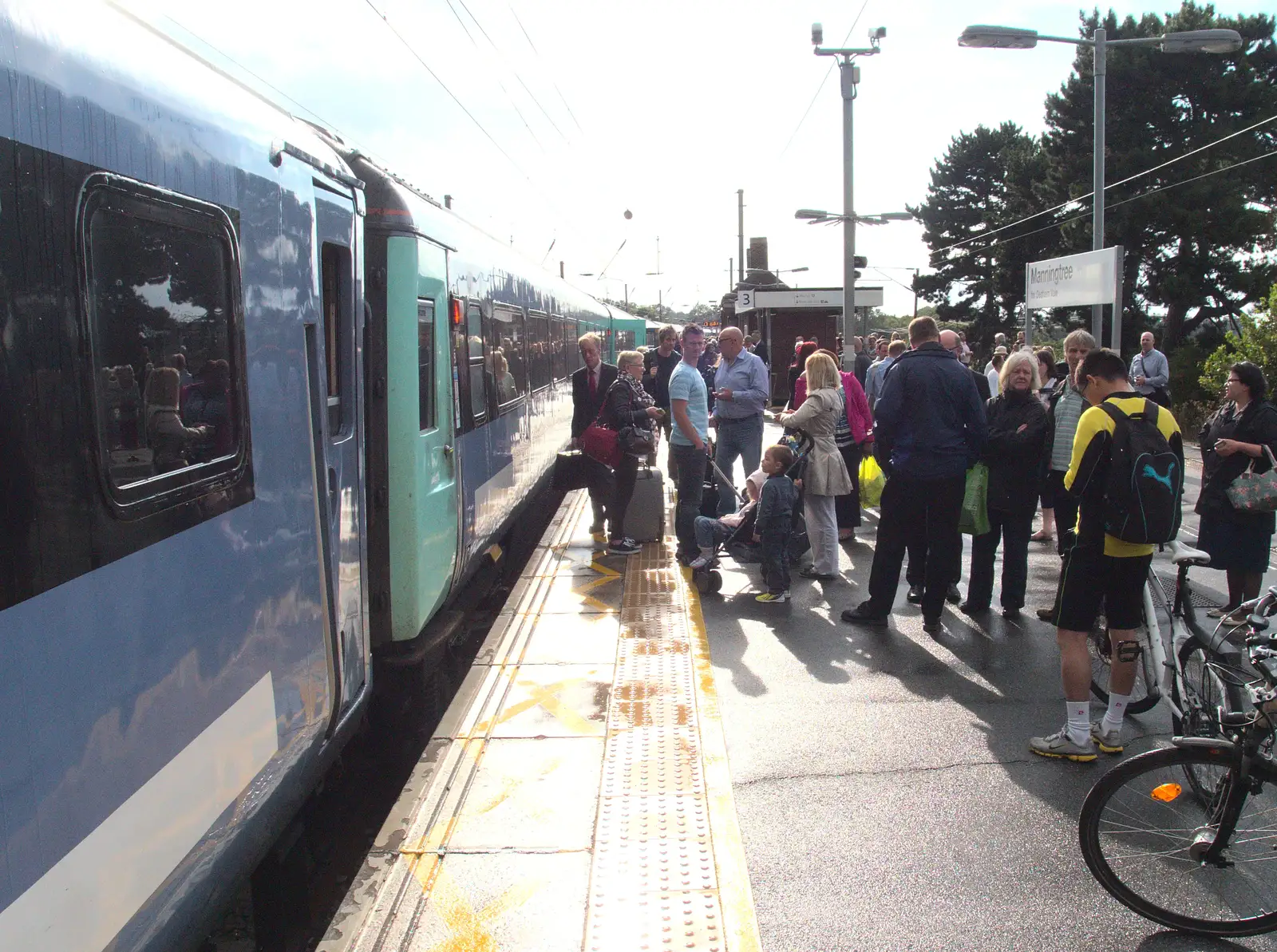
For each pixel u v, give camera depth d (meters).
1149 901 3.50
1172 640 4.68
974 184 56.44
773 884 3.76
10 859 1.95
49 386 2.15
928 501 6.61
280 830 3.51
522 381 9.55
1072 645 4.74
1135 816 3.52
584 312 17.72
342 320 4.43
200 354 2.84
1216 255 33.62
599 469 8.96
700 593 7.87
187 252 2.79
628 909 3.47
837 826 4.20
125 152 2.51
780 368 26.58
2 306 2.03
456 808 4.18
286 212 3.55
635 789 4.35
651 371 12.84
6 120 2.07
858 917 3.55
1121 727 4.93
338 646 3.91
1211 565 6.79
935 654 6.34
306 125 4.89
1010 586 7.01
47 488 2.12
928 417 6.50
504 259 8.73
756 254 42.25
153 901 2.49
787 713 5.41
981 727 5.20
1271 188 35.12
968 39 13.99
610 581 7.94
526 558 10.63
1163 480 4.36
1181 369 26.08
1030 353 6.81
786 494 7.55
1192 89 35.09
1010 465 6.82
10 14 2.14
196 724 2.71
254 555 3.11
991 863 3.90
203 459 2.82
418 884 3.62
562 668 5.90
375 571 5.22
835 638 6.71
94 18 2.53
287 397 3.45
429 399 5.59
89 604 2.24
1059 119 37.91
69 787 2.14
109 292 2.40
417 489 5.29
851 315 16.92
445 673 6.34
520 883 3.62
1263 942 3.41
